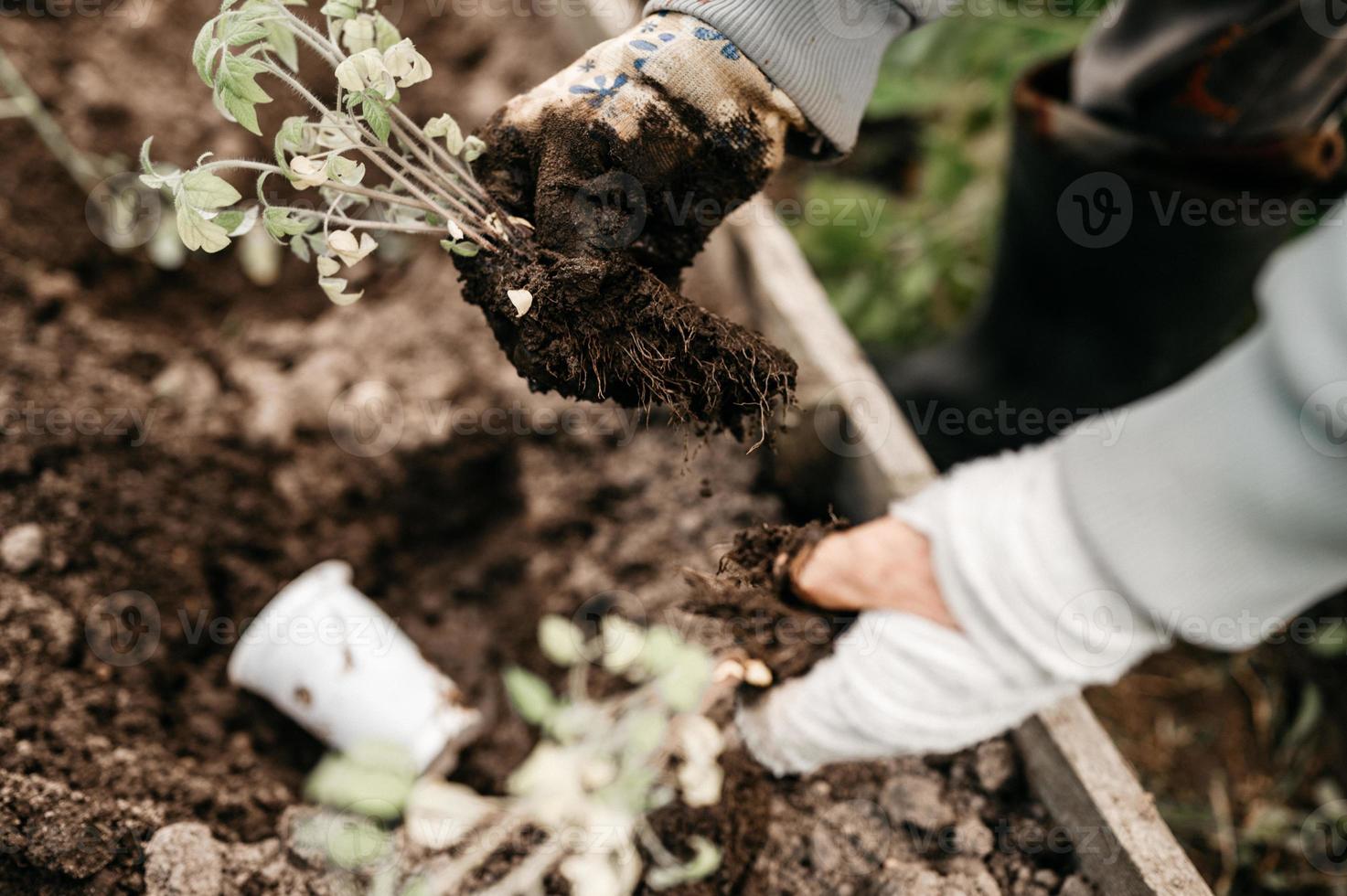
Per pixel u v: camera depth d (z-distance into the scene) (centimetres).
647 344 82
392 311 186
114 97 198
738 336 87
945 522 91
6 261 168
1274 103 127
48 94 192
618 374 83
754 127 82
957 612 89
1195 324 167
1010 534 85
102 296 179
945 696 94
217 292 188
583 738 140
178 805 132
